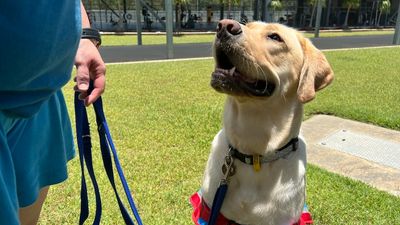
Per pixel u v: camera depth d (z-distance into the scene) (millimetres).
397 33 4910
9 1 273
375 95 1963
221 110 1631
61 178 509
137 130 1367
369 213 885
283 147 627
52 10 313
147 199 915
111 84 2117
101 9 7355
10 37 281
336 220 859
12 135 380
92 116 1491
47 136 467
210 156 692
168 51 3291
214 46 619
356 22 10297
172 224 823
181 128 1398
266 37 638
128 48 4062
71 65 388
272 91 619
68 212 854
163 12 7910
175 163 1113
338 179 1038
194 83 2186
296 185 632
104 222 815
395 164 1171
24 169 407
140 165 1096
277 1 8758
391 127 1477
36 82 332
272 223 622
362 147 1287
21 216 492
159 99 1812
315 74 669
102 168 1066
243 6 8562
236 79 604
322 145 1302
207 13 8242
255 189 626
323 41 5316
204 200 680
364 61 3188
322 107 1690
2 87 305
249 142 618
